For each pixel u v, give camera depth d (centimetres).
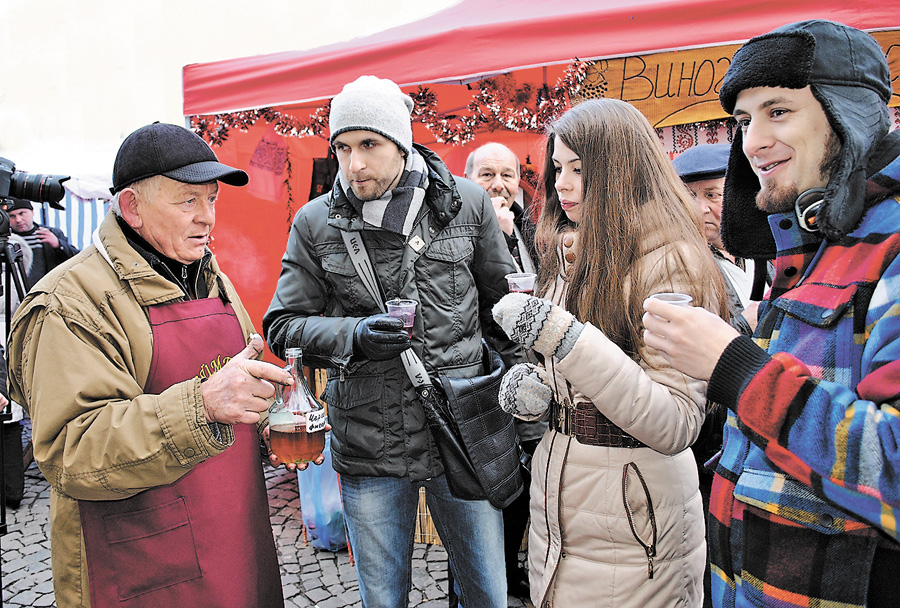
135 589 146
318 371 337
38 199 190
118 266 150
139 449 132
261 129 430
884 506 85
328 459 335
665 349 105
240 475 166
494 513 197
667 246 139
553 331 134
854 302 95
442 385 185
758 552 105
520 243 296
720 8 297
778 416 91
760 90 102
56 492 151
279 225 439
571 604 147
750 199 137
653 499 140
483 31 322
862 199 95
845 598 96
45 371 138
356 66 343
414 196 190
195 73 377
